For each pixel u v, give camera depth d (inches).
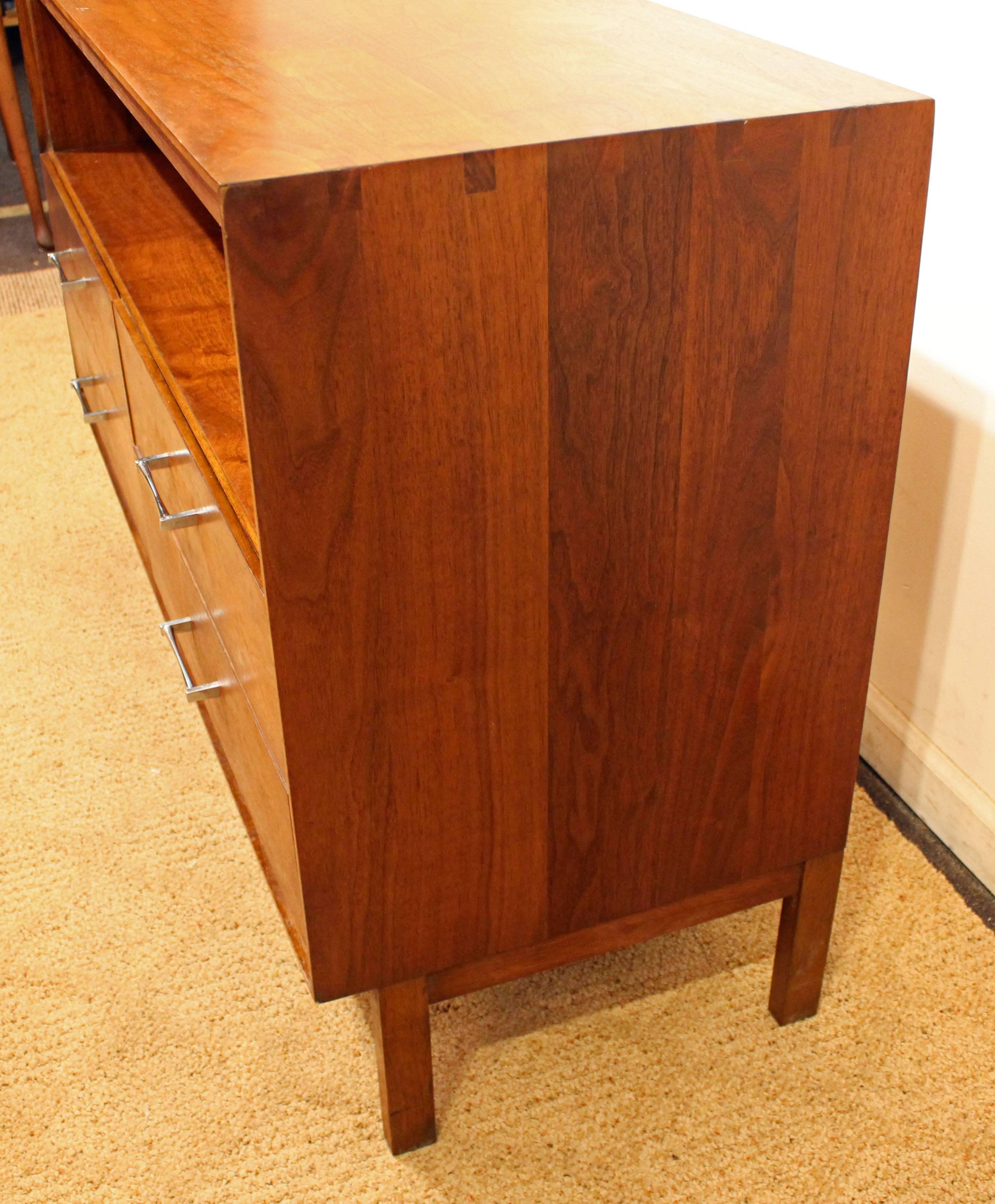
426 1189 40.2
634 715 36.1
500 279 28.5
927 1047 44.4
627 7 42.6
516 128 28.7
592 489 32.1
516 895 37.7
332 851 34.5
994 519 46.9
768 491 34.1
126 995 47.0
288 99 32.3
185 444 40.1
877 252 31.8
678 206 29.2
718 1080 43.5
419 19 41.5
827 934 43.7
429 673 33.0
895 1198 39.5
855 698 38.9
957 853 52.2
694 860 39.8
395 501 30.3
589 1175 40.5
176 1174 40.7
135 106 34.5
